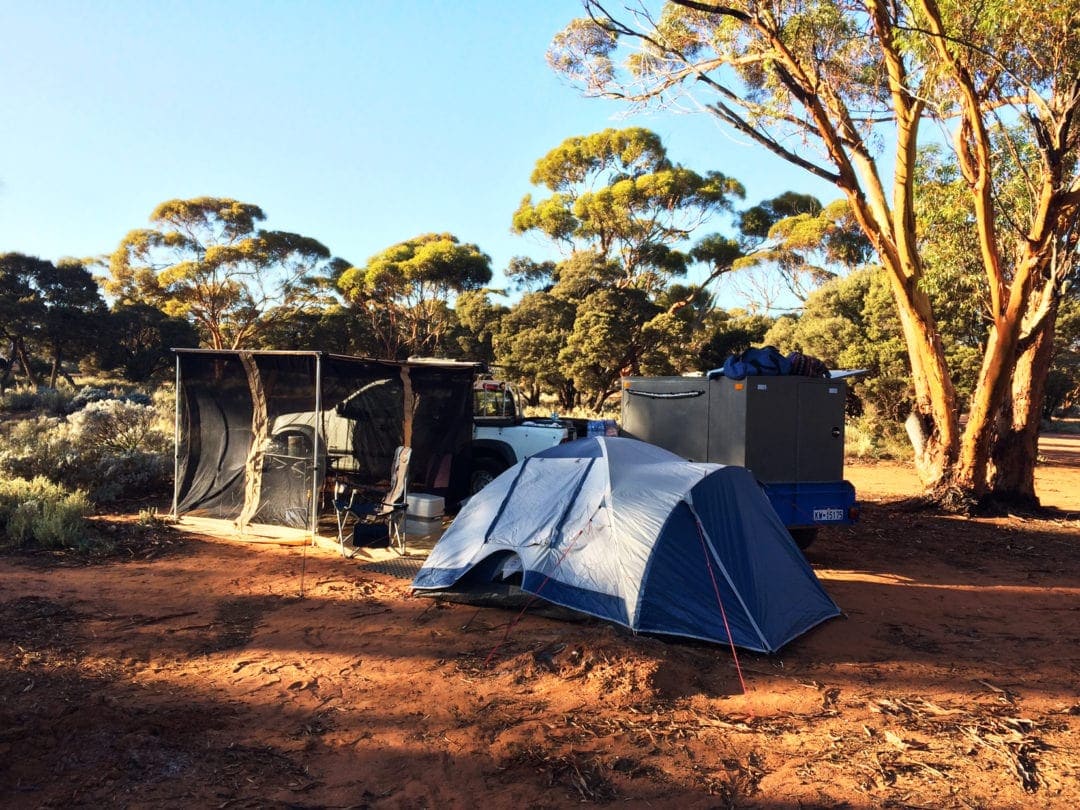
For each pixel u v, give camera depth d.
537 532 6.57
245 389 9.48
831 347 26.25
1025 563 9.05
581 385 37.56
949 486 12.40
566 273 41.50
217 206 50.44
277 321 51.22
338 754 3.92
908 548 9.75
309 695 4.68
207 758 3.81
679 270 48.84
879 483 16.73
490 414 12.05
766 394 8.73
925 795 3.59
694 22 11.62
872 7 10.02
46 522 8.45
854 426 25.64
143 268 51.25
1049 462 23.08
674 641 5.77
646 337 36.69
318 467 8.97
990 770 3.86
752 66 12.66
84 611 6.17
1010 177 12.57
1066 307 24.02
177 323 47.88
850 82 11.76
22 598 6.41
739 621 5.78
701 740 4.18
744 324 41.47
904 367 23.69
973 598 7.43
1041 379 12.58
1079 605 7.25
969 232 13.05
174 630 5.82
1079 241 12.00
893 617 6.71
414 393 10.30
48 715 4.21
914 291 12.16
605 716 4.46
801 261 45.09
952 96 10.83
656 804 3.50
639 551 5.97
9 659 5.04
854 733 4.29
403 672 5.10
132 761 3.74
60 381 44.03
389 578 7.54
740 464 8.67
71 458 11.44
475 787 3.62
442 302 50.78
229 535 9.21
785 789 3.64
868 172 12.45
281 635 5.79
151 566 7.75
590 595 6.06
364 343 51.88
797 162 11.59
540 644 5.55
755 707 4.66
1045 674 5.34
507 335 40.91
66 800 3.38
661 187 46.41
